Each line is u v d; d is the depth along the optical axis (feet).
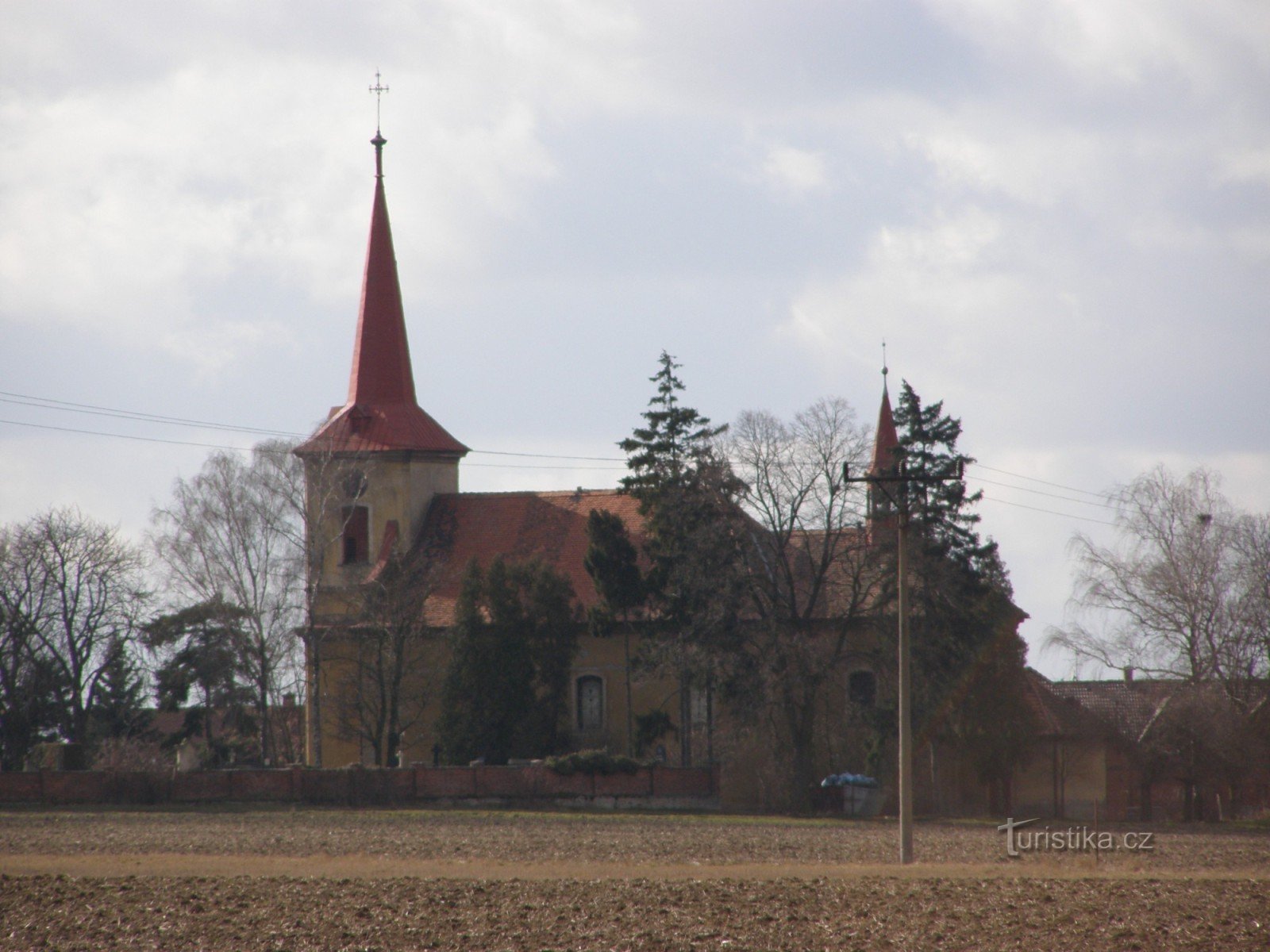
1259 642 521.65
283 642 561.84
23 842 386.93
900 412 520.01
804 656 485.15
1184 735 510.17
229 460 562.66
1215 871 327.26
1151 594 528.63
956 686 495.82
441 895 280.92
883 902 271.49
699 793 505.66
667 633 526.98
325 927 252.21
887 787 524.93
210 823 443.73
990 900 273.75
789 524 514.68
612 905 269.85
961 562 507.71
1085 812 538.88
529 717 554.87
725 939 240.73
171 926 254.88
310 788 501.97
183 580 556.10
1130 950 231.91
